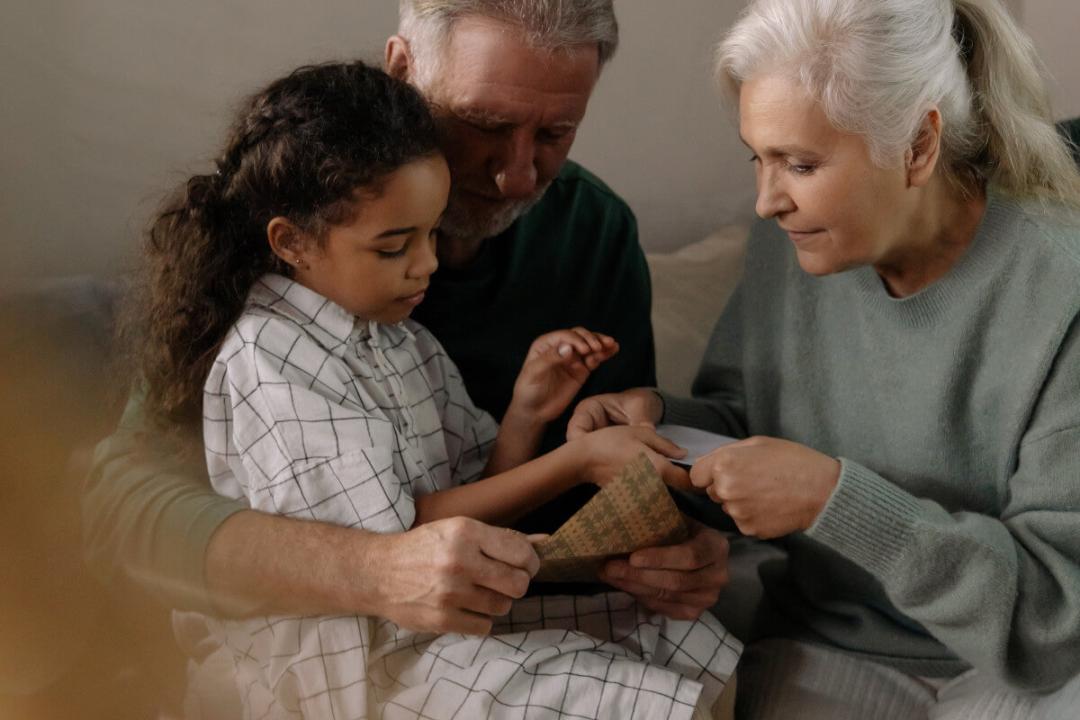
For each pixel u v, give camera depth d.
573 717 0.97
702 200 1.96
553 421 1.36
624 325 1.46
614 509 0.98
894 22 0.95
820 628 1.25
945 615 1.02
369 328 1.15
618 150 1.90
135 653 0.82
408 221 1.05
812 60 0.94
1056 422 1.03
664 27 1.83
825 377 1.24
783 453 1.03
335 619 1.03
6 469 0.62
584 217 1.43
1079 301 1.01
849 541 1.02
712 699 1.10
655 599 1.10
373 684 1.03
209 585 1.00
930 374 1.11
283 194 1.05
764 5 0.99
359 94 1.04
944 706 1.13
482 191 1.19
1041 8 1.68
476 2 1.09
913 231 1.06
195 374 1.09
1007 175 1.07
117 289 1.11
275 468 1.02
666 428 1.25
